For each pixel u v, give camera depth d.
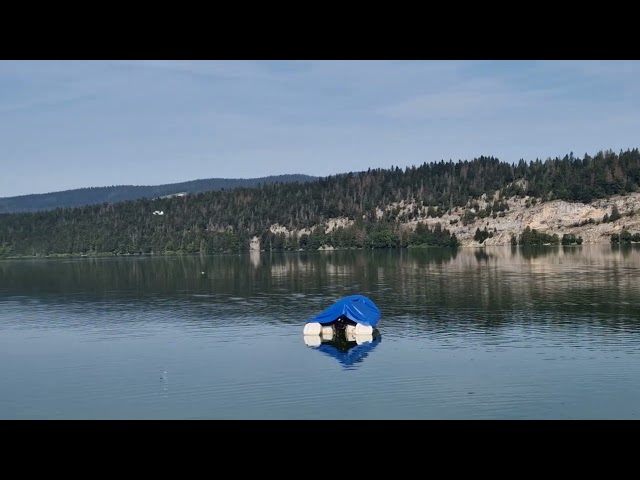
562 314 57.81
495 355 42.59
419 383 36.34
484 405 32.25
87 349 49.28
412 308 64.56
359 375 38.53
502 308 62.44
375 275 108.94
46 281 118.75
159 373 40.66
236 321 60.91
